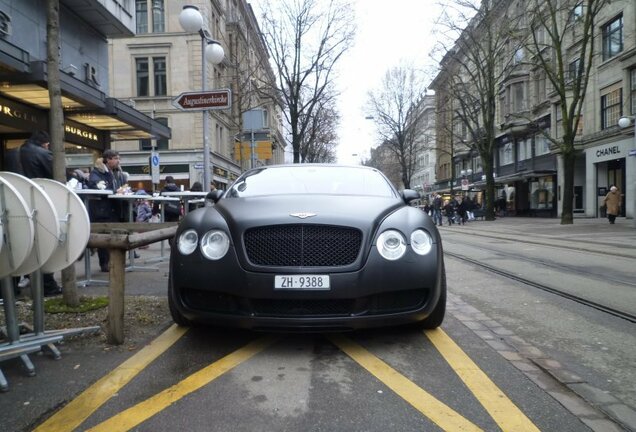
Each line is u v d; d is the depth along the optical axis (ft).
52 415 8.73
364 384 10.18
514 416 8.78
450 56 94.58
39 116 43.83
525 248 39.55
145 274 23.97
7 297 10.89
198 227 12.60
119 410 8.91
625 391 9.97
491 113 99.50
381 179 17.28
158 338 13.15
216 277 11.62
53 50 15.14
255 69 85.10
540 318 16.06
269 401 9.32
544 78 110.93
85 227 11.65
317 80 84.28
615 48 83.35
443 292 13.50
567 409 9.11
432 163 271.69
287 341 13.05
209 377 10.48
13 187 10.03
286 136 103.09
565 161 69.77
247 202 13.44
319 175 17.06
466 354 12.16
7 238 10.12
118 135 59.26
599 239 44.24
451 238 52.65
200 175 110.73
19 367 11.06
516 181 126.62
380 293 11.66
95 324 14.08
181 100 30.68
